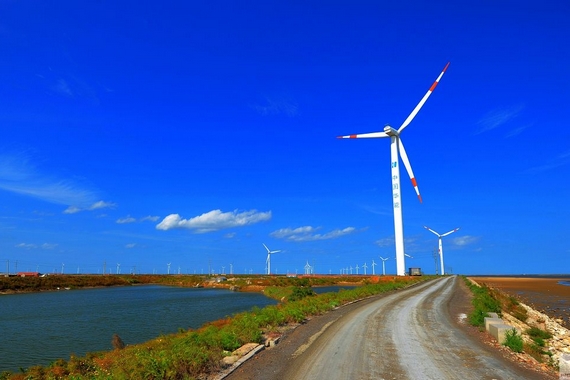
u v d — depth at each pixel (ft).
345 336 61.16
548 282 421.18
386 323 75.20
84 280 397.80
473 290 165.89
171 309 175.11
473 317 76.89
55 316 155.33
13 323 137.59
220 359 44.60
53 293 305.12
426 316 85.87
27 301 228.43
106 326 126.62
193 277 472.85
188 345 48.47
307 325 73.05
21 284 326.85
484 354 48.42
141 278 476.13
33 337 109.70
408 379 37.60
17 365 79.66
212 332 62.18
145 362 39.37
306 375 39.06
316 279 367.86
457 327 70.38
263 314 77.41
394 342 56.13
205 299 229.66
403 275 296.51
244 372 40.40
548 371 41.24
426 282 260.83
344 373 39.73
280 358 46.62
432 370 40.81
